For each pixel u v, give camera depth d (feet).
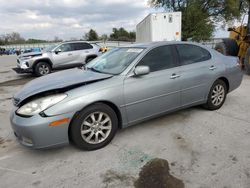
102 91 11.09
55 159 10.81
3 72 44.88
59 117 10.13
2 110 18.67
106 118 11.48
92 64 14.97
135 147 11.56
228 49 32.89
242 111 15.90
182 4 108.68
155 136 12.62
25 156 11.23
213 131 12.97
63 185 9.01
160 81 12.83
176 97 13.69
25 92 11.21
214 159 10.25
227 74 16.01
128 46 14.71
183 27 99.81
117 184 8.91
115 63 13.34
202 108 16.47
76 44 39.96
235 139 11.98
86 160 10.61
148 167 9.87
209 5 111.04
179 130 13.23
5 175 9.78
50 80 12.22
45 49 39.86
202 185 8.63
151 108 12.79
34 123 9.90
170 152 10.97
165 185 8.71
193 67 14.33
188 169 9.61
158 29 46.65
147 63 12.76
